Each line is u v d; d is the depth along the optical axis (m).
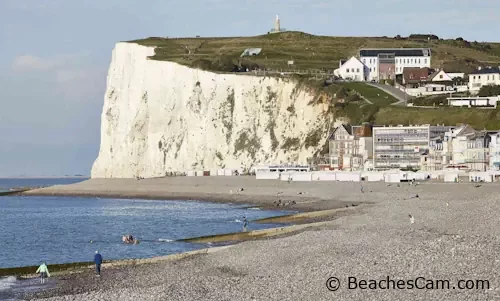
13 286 44.00
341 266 38.75
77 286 43.00
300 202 110.06
